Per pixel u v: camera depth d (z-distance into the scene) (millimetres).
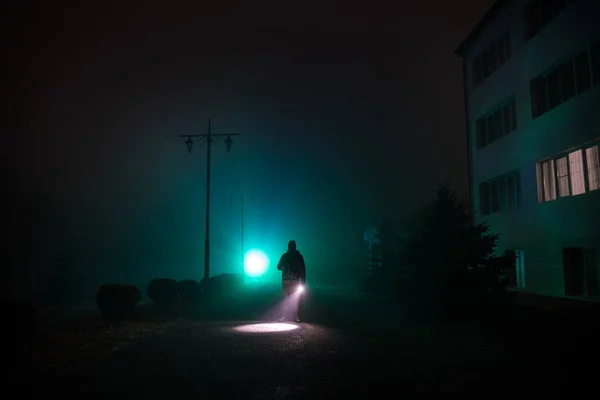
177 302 16062
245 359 7652
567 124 18562
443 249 13312
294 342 9438
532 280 21047
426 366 7242
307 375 6543
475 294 12820
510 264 13625
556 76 19781
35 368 6875
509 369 7062
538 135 20688
